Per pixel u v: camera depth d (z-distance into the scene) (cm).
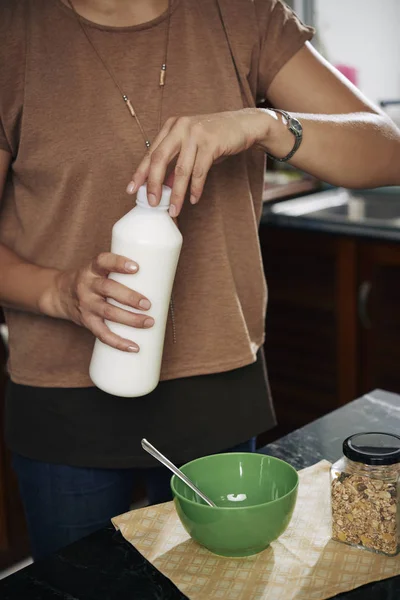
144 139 123
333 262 263
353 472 94
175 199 106
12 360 135
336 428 125
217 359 130
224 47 127
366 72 361
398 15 368
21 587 89
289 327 279
